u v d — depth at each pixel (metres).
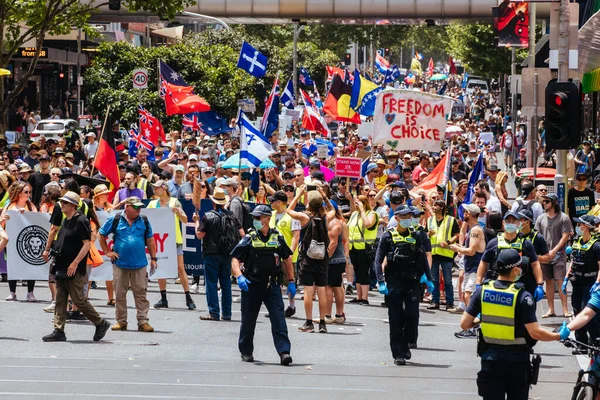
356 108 63.19
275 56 120.38
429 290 27.22
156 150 52.25
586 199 43.03
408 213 26.84
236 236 33.19
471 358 28.30
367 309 36.94
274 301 26.70
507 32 74.00
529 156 71.44
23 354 27.09
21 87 70.94
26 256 35.84
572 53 38.34
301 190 34.47
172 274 35.72
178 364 26.22
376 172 46.06
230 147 59.94
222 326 32.25
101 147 40.59
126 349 28.06
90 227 31.08
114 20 96.50
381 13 95.88
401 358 27.03
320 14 96.75
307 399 22.59
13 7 69.56
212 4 97.12
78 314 32.88
